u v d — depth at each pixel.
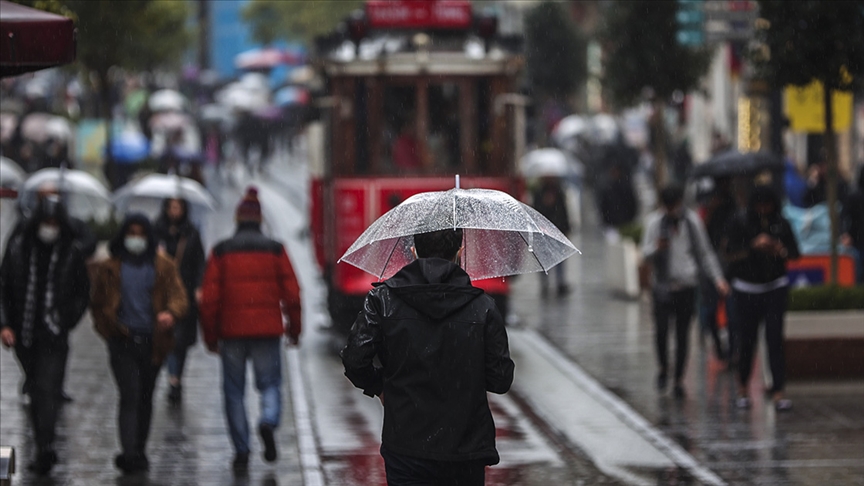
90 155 79.81
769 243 31.75
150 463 27.09
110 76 67.62
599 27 54.34
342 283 41.47
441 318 16.27
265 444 26.80
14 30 20.25
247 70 165.12
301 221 81.00
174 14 106.31
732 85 89.38
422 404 16.22
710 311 37.78
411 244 17.83
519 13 135.62
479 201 17.08
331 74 41.72
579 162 101.56
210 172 114.38
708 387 35.12
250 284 26.77
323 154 44.06
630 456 27.75
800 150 79.38
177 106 114.19
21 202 37.97
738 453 27.77
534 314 48.78
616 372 37.38
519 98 41.72
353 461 27.45
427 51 41.56
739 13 45.94
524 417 31.92
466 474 16.39
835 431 29.67
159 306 26.02
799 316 34.12
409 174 41.72
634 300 52.25
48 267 25.23
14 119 85.81
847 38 34.84
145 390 26.36
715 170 39.41
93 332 43.12
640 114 116.81
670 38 52.06
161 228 32.97
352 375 16.47
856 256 47.31
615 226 67.56
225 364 26.91
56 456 26.70
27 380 25.72
